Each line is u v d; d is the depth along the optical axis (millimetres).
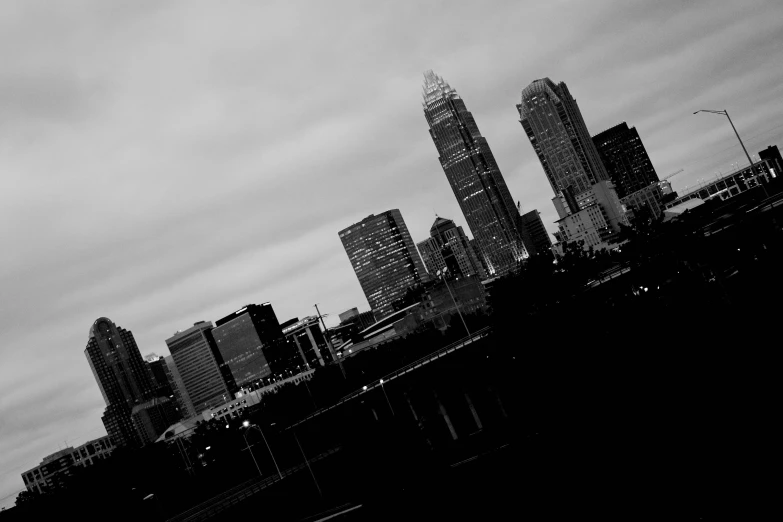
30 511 124938
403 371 115438
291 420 151125
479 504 42781
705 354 57250
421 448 51062
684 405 46438
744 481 28031
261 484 99812
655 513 28391
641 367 64125
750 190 114000
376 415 112938
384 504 49812
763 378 43531
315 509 84500
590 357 72500
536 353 78312
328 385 170500
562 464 45875
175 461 163250
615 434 47781
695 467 32625
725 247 82438
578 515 32156
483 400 96875
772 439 31781
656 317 72438
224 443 155875
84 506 122875
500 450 66812
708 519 25625
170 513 125125
